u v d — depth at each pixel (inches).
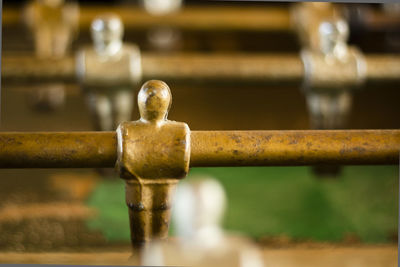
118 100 26.7
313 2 40.9
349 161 17.3
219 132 17.0
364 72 27.8
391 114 42.3
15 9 46.7
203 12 47.1
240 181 32.0
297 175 33.1
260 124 40.2
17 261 22.4
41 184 31.5
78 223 26.0
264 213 27.5
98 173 32.4
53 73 26.4
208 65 27.2
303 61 27.7
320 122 28.4
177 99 44.5
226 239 16.0
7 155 16.6
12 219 26.3
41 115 40.6
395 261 23.0
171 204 16.9
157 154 16.4
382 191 30.3
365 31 47.4
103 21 26.2
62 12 40.5
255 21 46.6
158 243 16.8
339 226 26.1
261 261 22.6
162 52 56.6
